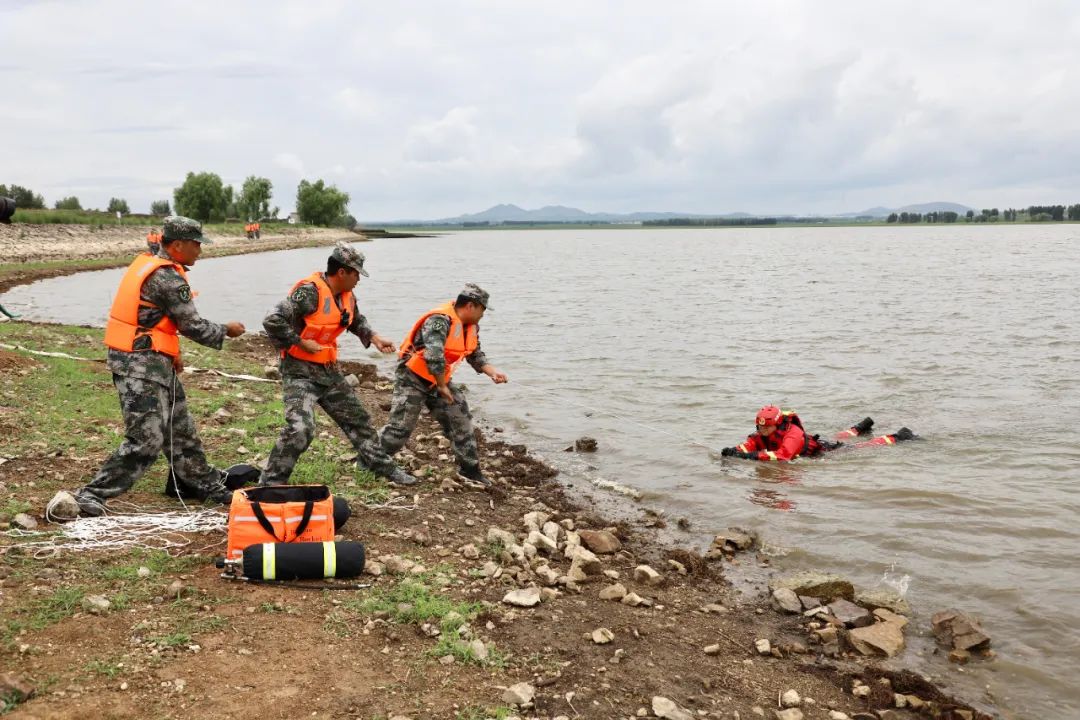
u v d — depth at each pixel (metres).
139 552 5.85
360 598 5.56
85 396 10.56
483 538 7.27
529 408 13.88
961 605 6.69
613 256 83.00
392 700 4.41
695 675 5.27
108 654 4.49
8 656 4.36
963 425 12.33
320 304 7.10
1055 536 8.02
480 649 4.99
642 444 11.64
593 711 4.61
